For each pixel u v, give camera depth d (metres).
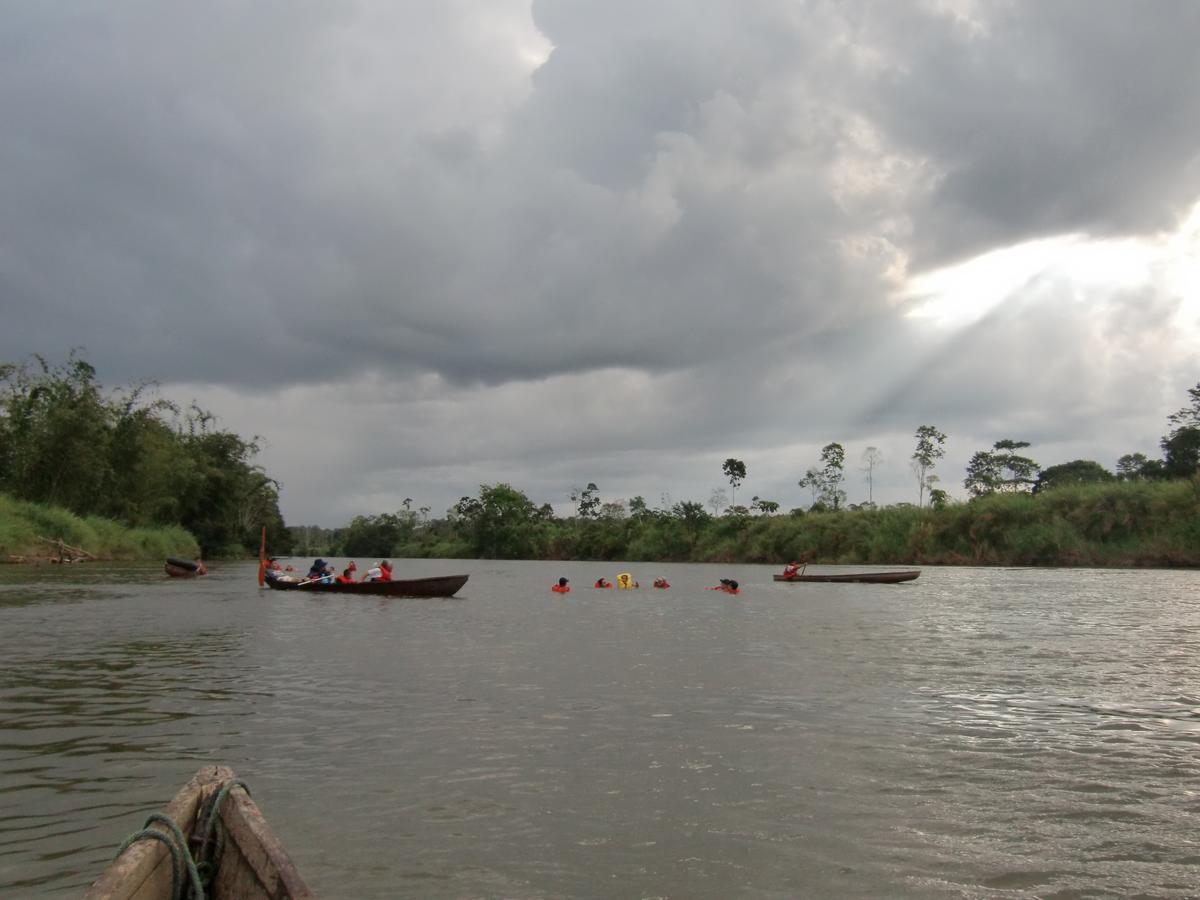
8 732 8.60
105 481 53.25
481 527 100.31
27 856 5.37
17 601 23.36
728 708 9.92
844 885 5.10
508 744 8.23
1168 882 5.18
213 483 69.56
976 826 6.08
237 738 8.40
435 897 4.88
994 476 82.12
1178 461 61.84
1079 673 12.48
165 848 4.04
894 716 9.52
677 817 6.23
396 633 17.97
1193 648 15.27
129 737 8.41
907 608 24.53
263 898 3.89
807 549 68.12
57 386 49.78
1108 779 7.20
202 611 22.20
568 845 5.68
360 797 6.61
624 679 11.98
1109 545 52.34
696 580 45.06
